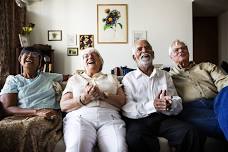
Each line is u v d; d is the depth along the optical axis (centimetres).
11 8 424
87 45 497
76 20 496
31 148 159
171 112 182
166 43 500
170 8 498
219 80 212
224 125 161
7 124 162
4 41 401
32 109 185
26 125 161
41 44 476
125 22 496
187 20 499
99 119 175
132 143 163
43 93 200
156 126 180
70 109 184
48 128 170
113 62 499
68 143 158
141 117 182
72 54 498
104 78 199
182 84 213
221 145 178
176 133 167
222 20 618
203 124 181
